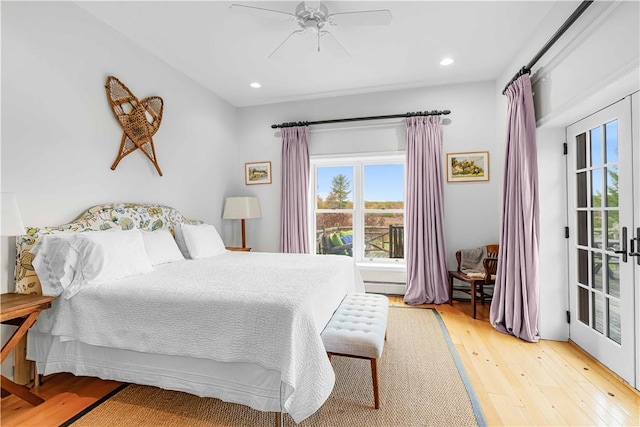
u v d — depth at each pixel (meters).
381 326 2.01
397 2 2.38
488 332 2.93
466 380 2.09
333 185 4.61
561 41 2.28
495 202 3.84
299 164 4.39
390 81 3.87
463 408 1.80
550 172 2.71
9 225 1.68
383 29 2.75
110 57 2.72
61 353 1.96
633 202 1.95
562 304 2.71
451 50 3.12
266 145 4.64
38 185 2.18
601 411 1.76
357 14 2.19
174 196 3.48
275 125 4.50
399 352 2.53
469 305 3.79
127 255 2.24
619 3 1.70
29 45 2.12
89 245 2.05
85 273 1.99
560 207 2.70
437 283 3.84
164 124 3.34
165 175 3.35
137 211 2.87
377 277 4.28
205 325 1.68
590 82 1.98
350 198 4.55
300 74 3.66
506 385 2.03
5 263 2.02
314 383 1.55
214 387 1.69
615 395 1.91
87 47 2.52
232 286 1.94
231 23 2.67
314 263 2.82
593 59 1.95
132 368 1.84
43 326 2.00
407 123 4.02
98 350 1.90
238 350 1.62
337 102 4.36
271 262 2.88
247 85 3.96
